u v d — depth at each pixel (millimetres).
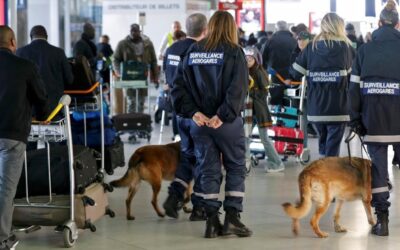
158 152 9156
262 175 12797
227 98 7691
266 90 12930
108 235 8383
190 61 7957
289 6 29141
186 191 9289
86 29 17391
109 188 8891
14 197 7711
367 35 20719
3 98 7117
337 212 8555
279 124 14383
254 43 21109
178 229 8680
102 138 9883
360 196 8367
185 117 8039
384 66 8141
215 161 8062
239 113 7918
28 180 7949
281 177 12562
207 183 8086
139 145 16688
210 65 7832
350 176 8188
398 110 8195
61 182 7965
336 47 10273
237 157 8055
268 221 9109
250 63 12672
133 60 19375
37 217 7824
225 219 8203
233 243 7992
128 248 7797
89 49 17328
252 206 10047
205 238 8211
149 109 22016
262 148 13797
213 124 7762
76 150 8367
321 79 10398
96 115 10734
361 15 25875
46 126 7906
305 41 14320
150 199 10609
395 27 8328
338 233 8469
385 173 8320
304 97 13828
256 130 13773
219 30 7906
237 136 7945
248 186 11672
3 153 7164
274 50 16547
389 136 8180
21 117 7195
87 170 8320
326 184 8133
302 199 8117
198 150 8062
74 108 10242
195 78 7957
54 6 24125
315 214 8242
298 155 13961
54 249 7750
